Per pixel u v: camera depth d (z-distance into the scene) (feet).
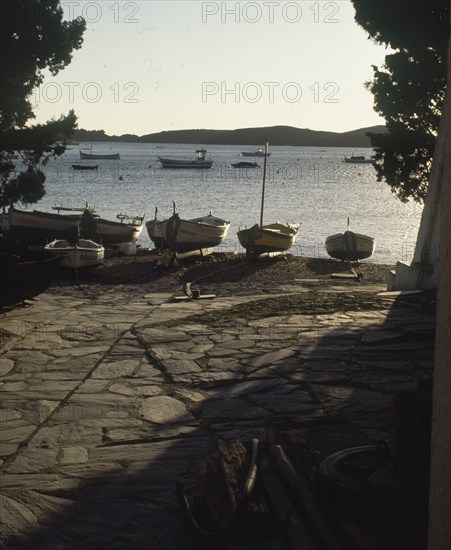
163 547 15.14
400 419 12.57
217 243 94.32
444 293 9.30
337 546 12.45
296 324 38.70
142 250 100.99
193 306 48.75
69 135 121.08
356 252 89.66
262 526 14.28
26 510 17.06
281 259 87.56
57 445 21.62
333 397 25.16
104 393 27.17
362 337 34.55
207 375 29.19
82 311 47.83
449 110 9.40
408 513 12.16
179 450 20.97
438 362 9.42
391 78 81.20
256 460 15.97
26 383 28.78
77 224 101.91
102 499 17.62
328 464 13.84
